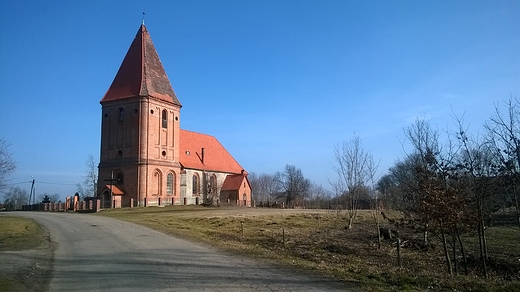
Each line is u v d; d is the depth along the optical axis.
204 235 21.00
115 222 29.66
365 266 13.02
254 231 24.61
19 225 27.36
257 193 118.94
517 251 18.97
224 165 75.81
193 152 69.56
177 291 8.95
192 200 64.88
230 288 9.23
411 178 16.78
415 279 10.19
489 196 12.52
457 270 13.24
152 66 57.78
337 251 17.73
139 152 53.06
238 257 13.69
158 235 20.67
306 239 21.39
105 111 56.53
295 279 10.18
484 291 9.30
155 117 55.66
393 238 22.03
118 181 54.06
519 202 13.63
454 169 12.43
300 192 97.50
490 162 12.38
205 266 11.98
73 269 11.87
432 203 12.05
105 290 9.19
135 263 12.59
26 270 11.70
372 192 26.09
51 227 25.94
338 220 33.84
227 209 52.50
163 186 56.09
